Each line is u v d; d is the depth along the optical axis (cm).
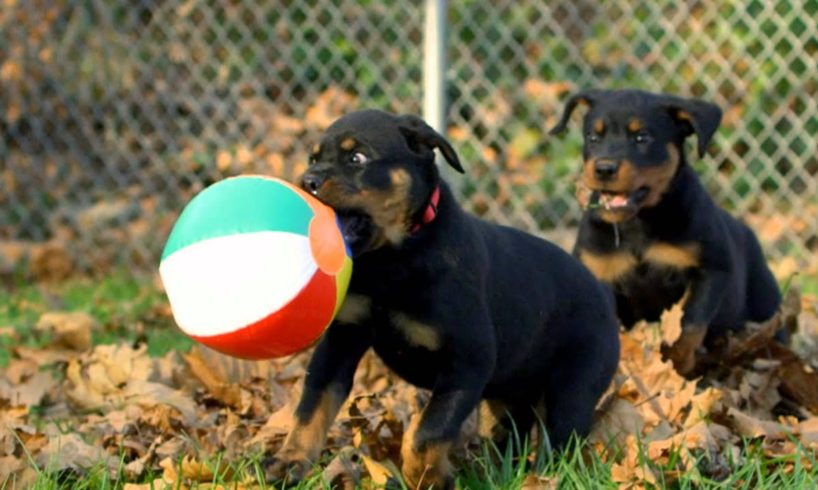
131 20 1468
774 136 1345
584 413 695
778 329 882
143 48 1483
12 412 781
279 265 545
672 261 896
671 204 892
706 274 895
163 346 1007
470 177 1397
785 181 1333
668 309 920
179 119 1488
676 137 902
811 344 914
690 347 868
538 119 1412
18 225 1520
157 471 661
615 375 750
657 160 885
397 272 613
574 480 599
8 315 1188
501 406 729
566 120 943
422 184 627
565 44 1416
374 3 1417
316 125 1437
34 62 1504
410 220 620
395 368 654
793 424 722
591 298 715
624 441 689
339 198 609
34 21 1498
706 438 660
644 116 895
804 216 1327
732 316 924
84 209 1493
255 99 1465
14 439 691
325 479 607
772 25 1325
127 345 907
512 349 668
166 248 563
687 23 1359
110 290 1297
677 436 665
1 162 1564
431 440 598
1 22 1506
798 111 1359
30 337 1064
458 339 616
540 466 653
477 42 1402
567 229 1372
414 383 658
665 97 913
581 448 664
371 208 614
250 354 555
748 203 1341
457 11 1422
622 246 909
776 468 655
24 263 1427
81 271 1442
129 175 1521
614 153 880
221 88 1477
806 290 1144
